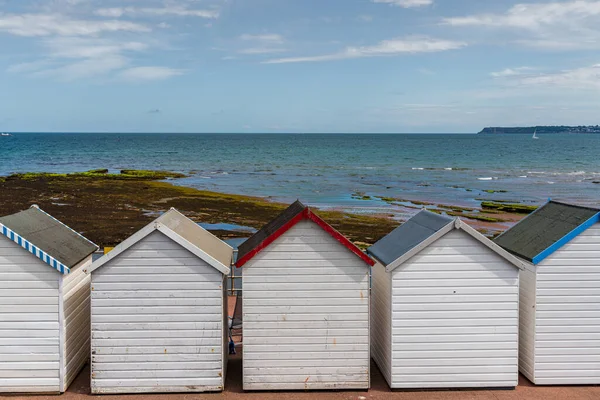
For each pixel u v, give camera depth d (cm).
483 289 1095
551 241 1129
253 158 11925
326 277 1086
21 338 1058
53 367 1066
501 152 15000
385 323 1141
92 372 1065
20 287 1052
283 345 1090
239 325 1390
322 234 1080
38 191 5003
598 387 1123
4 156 11744
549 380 1126
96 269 1057
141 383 1072
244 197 4928
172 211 1323
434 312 1094
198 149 16262
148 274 1062
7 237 1040
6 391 1063
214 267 1059
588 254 1109
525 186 6500
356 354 1096
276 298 1085
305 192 5591
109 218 3647
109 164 9738
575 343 1120
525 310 1154
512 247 1211
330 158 12031
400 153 14362
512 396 1080
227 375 1176
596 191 6034
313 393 1091
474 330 1099
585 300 1116
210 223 3525
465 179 7344
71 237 1223
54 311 1059
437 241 1087
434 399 1063
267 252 1080
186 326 1070
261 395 1077
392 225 3562
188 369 1077
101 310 1062
